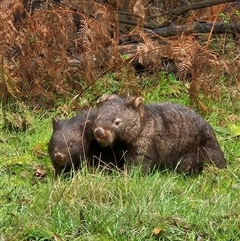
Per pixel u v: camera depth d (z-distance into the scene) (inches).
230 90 615.2
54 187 431.2
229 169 491.8
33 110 588.4
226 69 612.1
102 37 611.2
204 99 602.9
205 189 457.7
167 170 484.4
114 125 470.3
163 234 396.8
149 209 413.7
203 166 498.9
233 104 609.6
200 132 501.0
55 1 679.7
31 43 603.2
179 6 708.7
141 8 659.4
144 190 434.0
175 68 644.1
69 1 645.9
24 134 546.9
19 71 599.5
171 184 447.8
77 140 476.7
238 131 558.9
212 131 509.0
